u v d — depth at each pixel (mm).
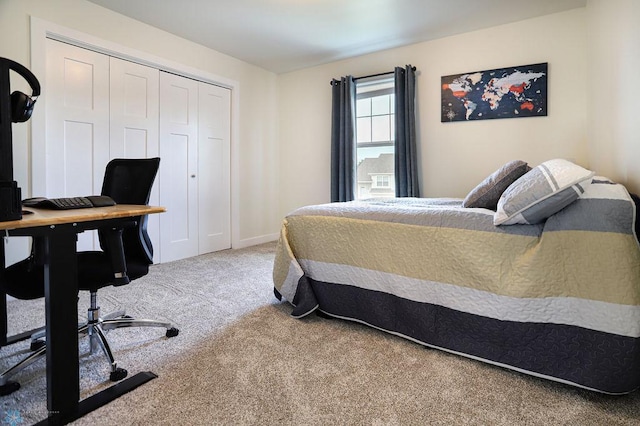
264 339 1756
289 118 4602
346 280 1918
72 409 1147
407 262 1696
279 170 4746
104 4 2791
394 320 1752
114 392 1271
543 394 1292
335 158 4027
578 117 2896
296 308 2014
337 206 2168
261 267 3258
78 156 2773
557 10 2904
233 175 4141
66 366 1140
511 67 3139
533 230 1404
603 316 1221
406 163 3557
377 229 1812
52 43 2596
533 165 3090
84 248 2846
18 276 1353
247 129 4277
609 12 2109
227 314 2096
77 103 2754
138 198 1787
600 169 2381
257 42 3572
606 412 1186
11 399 1263
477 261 1487
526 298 1368
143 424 1125
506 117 3182
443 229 1608
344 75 4105
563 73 2939
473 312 1496
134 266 1639
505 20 3086
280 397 1273
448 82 3441
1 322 1629
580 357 1265
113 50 2914
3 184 965
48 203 1307
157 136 3346
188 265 3328
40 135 2514
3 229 946
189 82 3627
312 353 1609
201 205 3811
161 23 3143
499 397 1275
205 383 1360
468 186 3398
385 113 3912
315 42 3578
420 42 3570
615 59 1979
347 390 1318
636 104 1604
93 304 1597
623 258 1204
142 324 1731
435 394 1294
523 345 1386
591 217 1279
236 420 1146
